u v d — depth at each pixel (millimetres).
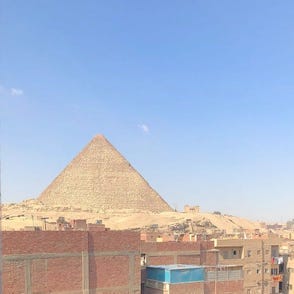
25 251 44062
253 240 79438
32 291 44219
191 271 56344
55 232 46531
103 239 50469
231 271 63625
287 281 84875
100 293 49594
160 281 55594
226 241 75062
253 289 78562
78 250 48062
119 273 51469
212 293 60531
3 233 42625
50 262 45844
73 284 47344
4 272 42344
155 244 64750
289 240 110875
